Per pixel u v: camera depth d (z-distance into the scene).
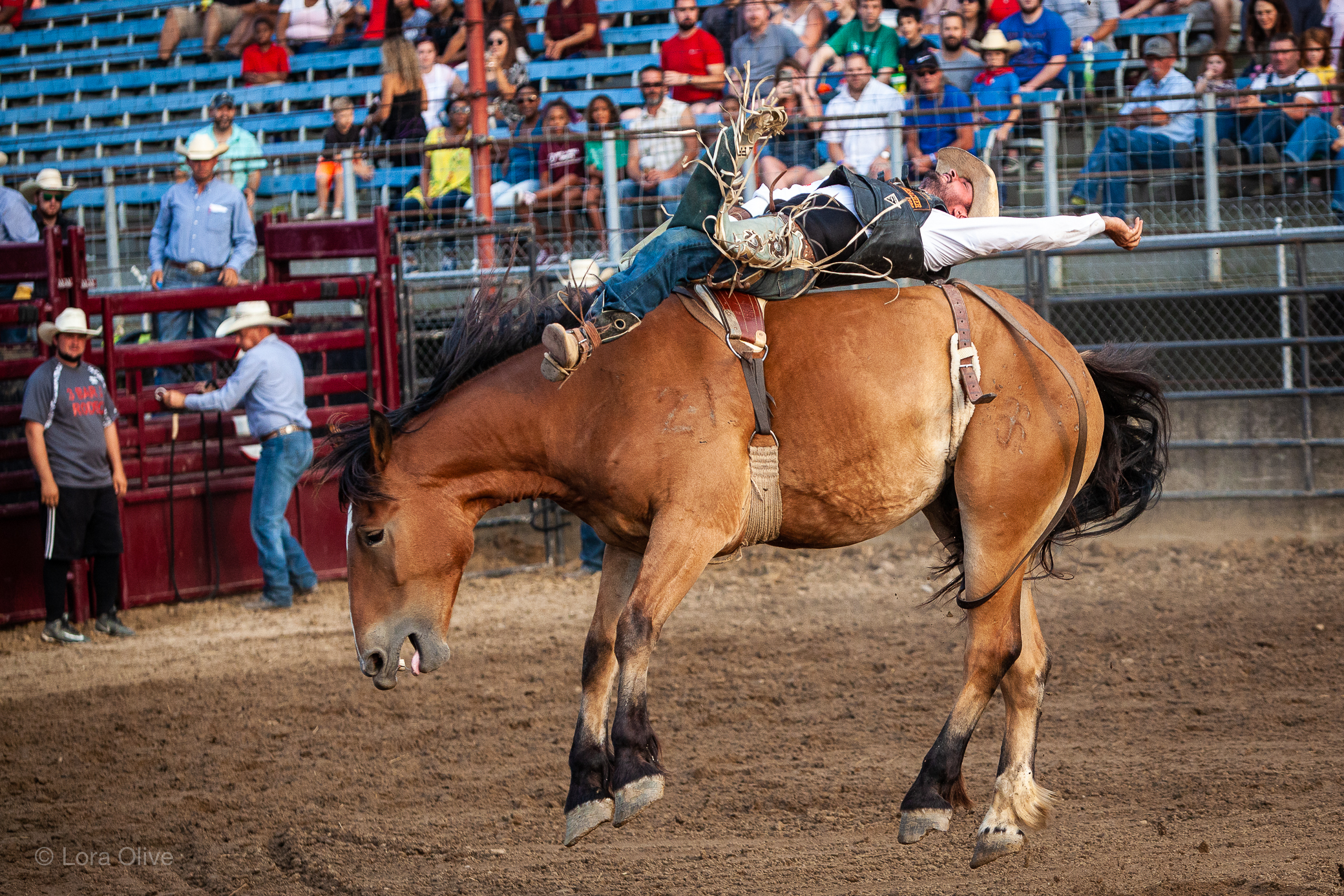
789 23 19.72
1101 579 15.87
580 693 11.51
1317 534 17.56
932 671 11.85
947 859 7.44
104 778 9.54
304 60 27.11
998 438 7.40
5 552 15.55
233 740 10.41
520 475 7.33
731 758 9.44
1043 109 18.50
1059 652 12.36
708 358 6.99
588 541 17.42
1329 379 18.23
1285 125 18.47
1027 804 7.29
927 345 7.29
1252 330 18.47
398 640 7.19
